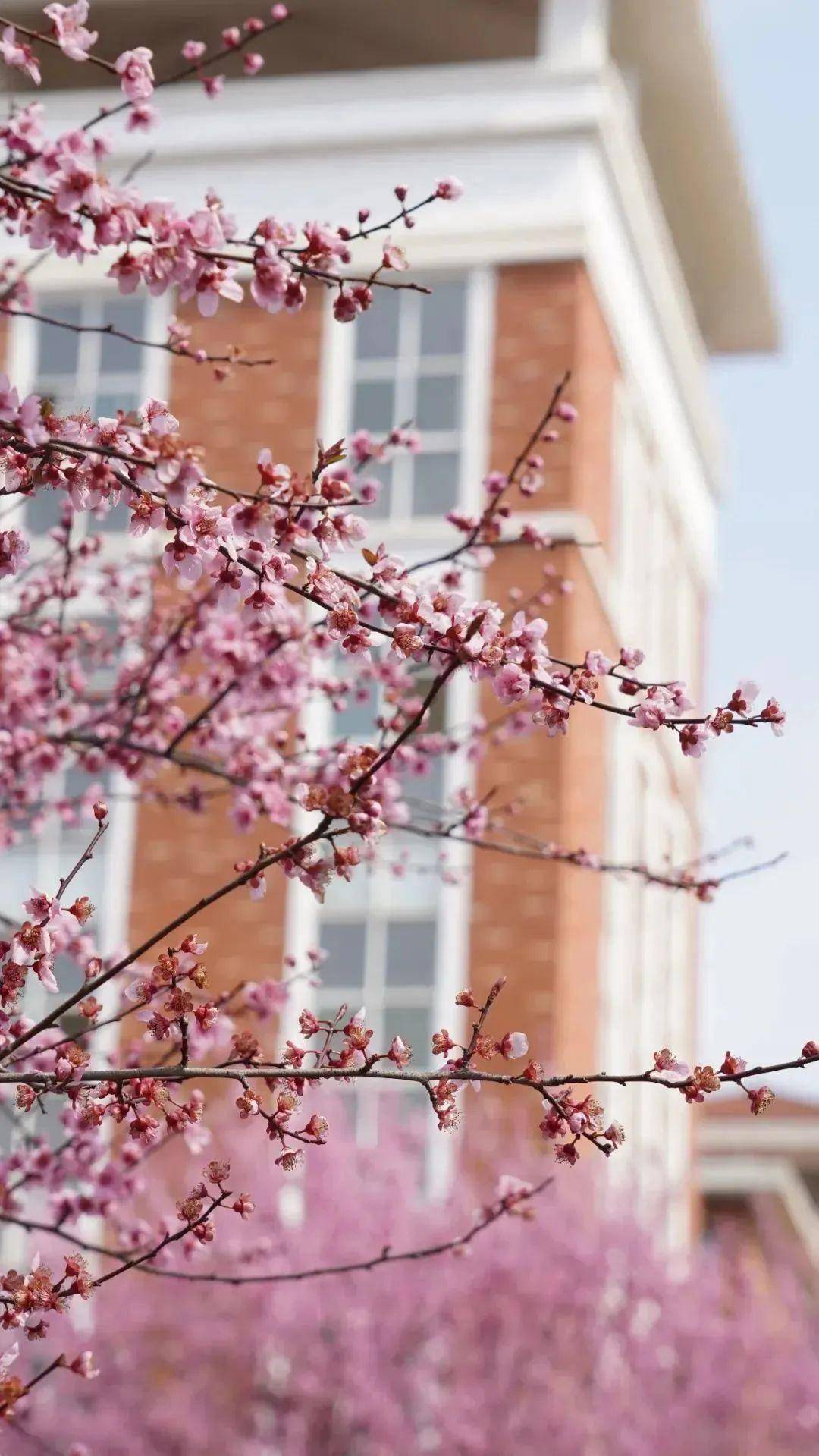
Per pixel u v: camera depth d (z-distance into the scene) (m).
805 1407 20.48
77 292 21.50
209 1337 16.73
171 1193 17.25
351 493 4.95
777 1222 33.19
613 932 22.06
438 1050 4.76
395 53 25.69
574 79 21.33
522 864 19.69
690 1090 4.59
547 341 20.91
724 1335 20.11
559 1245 17.89
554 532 20.20
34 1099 4.82
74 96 21.31
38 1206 17.52
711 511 30.05
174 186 21.70
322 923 19.94
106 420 4.66
